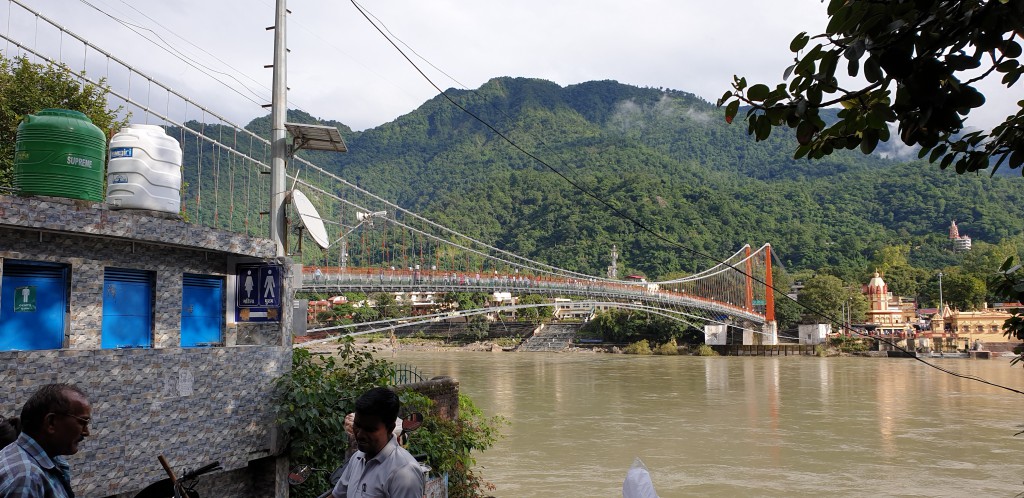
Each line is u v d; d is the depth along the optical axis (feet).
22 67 52.54
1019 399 133.18
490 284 180.45
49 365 18.83
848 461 76.74
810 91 8.95
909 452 81.92
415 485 12.32
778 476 69.56
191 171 242.17
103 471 19.94
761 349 300.20
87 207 20.93
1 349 19.51
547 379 170.71
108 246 22.09
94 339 21.52
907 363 241.35
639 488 9.08
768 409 117.39
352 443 25.95
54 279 20.84
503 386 152.97
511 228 650.02
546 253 574.56
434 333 360.28
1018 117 10.05
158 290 23.88
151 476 21.22
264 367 25.46
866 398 134.51
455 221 627.05
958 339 282.97
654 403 123.95
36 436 10.67
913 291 408.87
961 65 7.88
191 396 22.65
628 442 85.35
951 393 144.15
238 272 27.17
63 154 20.76
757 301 353.51
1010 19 7.52
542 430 93.20
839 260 592.19
